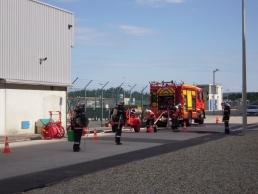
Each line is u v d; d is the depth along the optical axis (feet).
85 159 44.91
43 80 81.82
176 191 27.63
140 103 118.11
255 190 27.76
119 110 59.98
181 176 32.96
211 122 130.62
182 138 70.74
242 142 61.05
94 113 119.24
